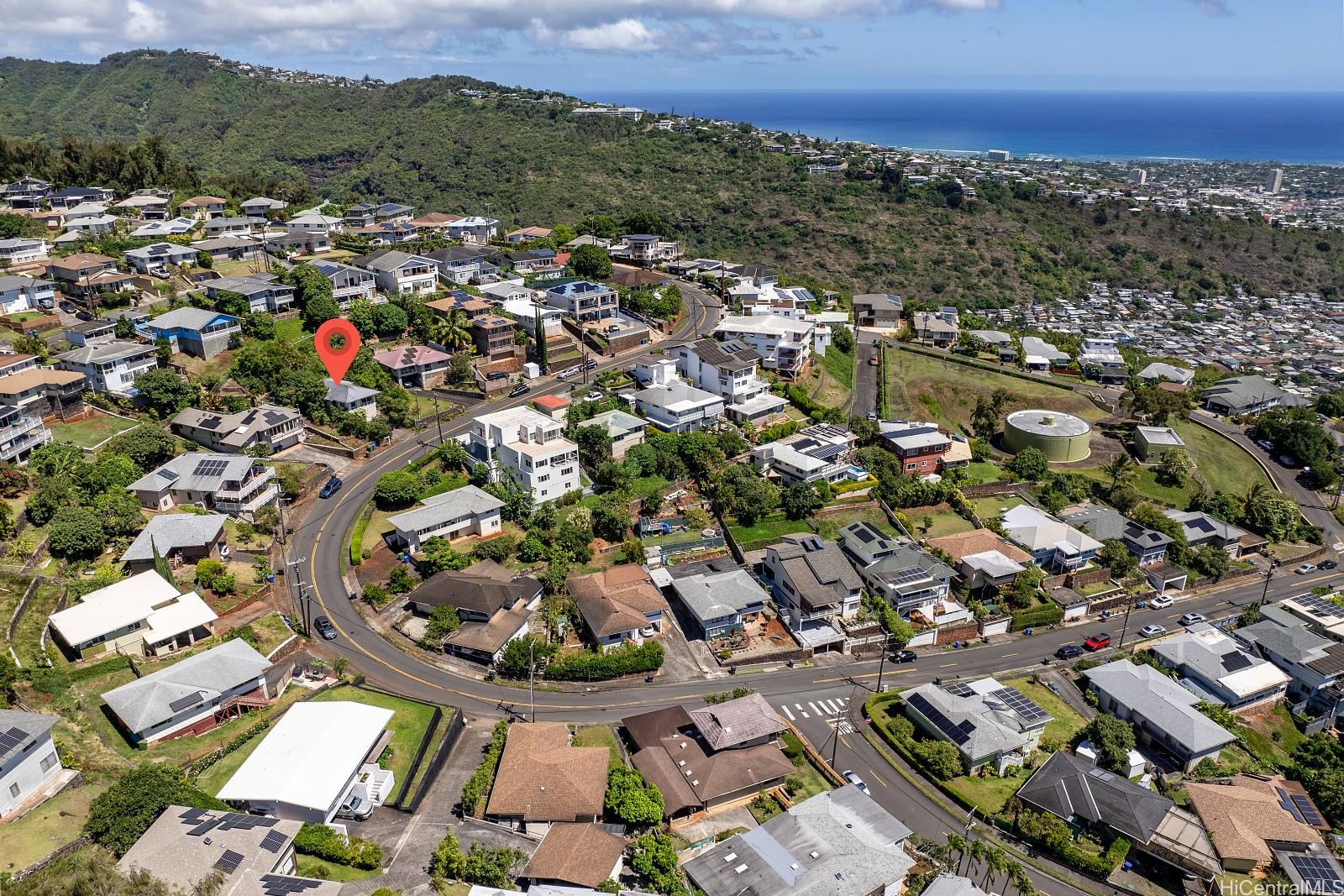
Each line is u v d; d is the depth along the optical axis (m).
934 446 135.62
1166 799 76.56
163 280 159.38
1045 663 100.75
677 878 65.31
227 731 75.94
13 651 78.00
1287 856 72.12
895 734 85.50
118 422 117.69
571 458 113.00
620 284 188.25
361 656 88.94
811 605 97.56
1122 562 117.19
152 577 87.38
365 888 61.97
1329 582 124.44
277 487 110.94
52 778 65.56
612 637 93.50
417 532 102.38
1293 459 155.38
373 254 178.75
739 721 80.38
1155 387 167.12
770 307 181.88
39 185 199.62
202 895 53.75
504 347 149.50
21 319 137.62
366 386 133.38
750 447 130.62
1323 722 96.44
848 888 63.47
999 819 75.88
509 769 72.50
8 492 96.75
